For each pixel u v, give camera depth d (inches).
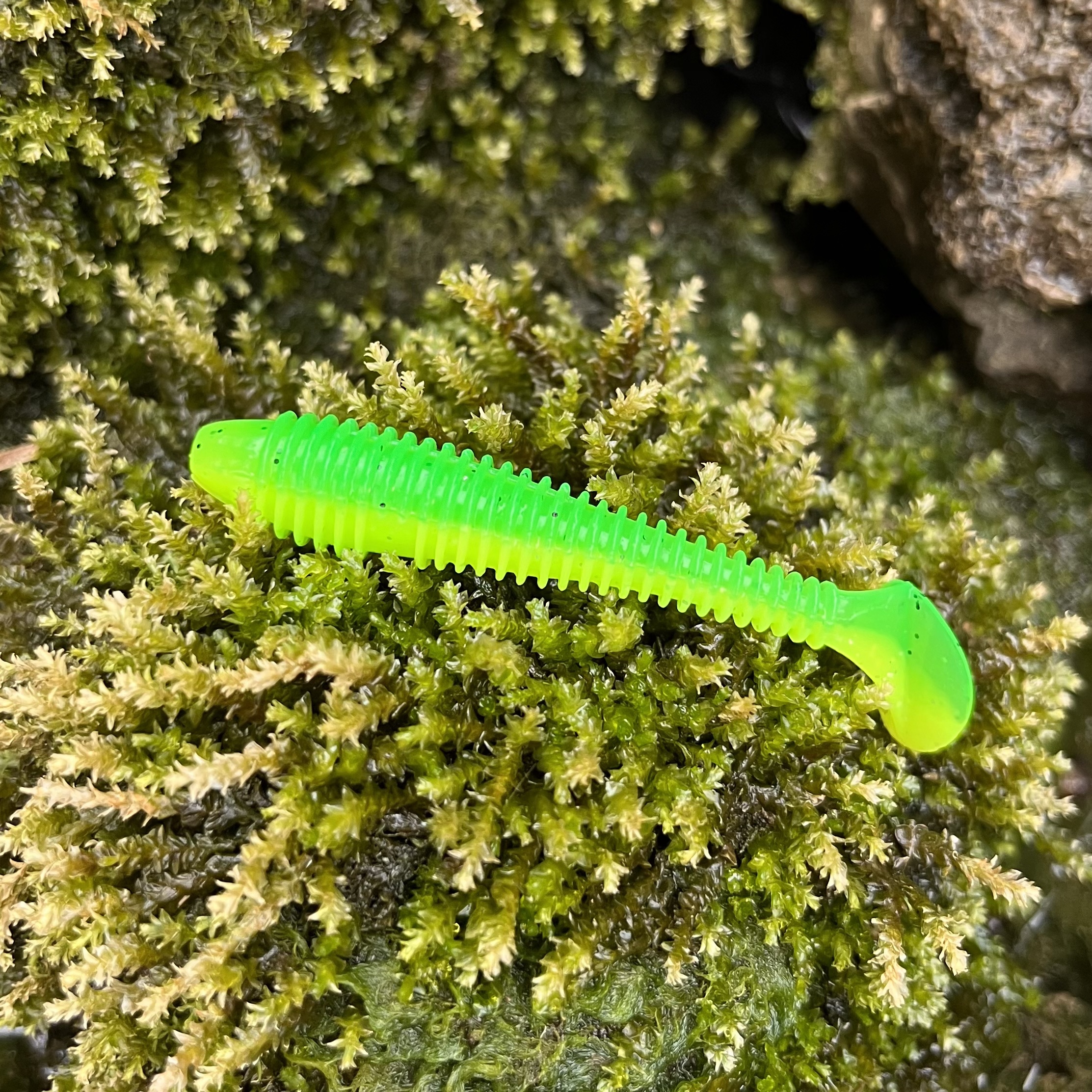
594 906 4.9
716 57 6.4
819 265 6.9
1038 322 6.0
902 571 5.8
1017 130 5.5
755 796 5.3
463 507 4.9
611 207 6.8
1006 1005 5.6
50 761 4.9
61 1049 5.5
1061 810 5.4
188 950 5.1
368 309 6.5
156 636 5.1
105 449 5.7
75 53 5.5
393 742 5.0
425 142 6.5
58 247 5.7
